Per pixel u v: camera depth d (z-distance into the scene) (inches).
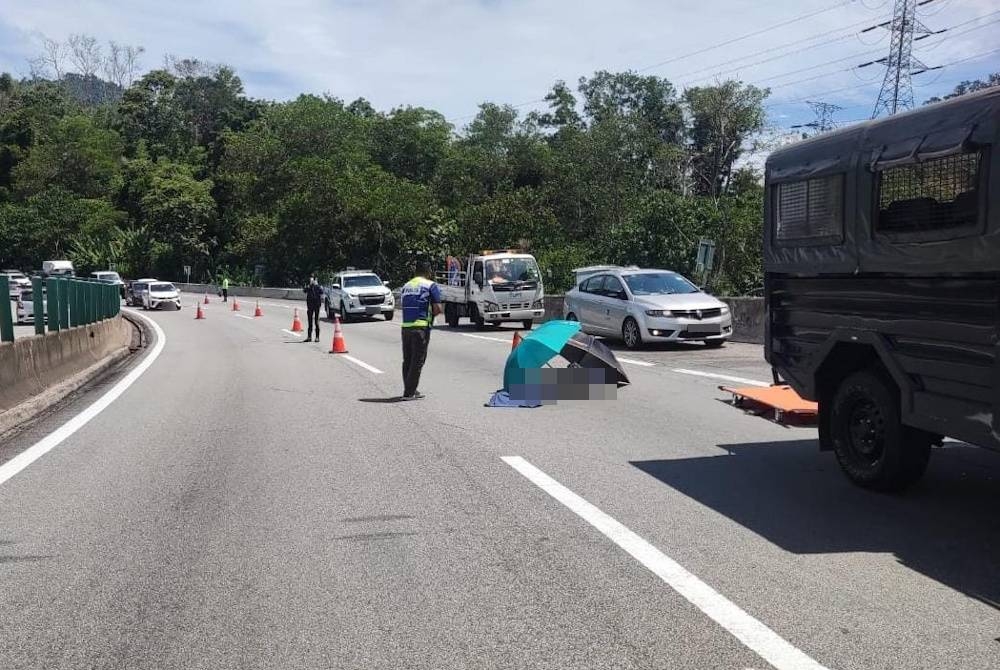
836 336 262.4
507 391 446.9
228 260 3284.9
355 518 238.7
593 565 197.5
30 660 152.5
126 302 2357.3
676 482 275.0
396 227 2500.0
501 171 2871.6
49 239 3607.3
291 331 1096.2
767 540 214.5
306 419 409.1
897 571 191.0
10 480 290.5
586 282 791.1
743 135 2687.0
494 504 250.8
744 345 737.0
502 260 1011.3
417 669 146.6
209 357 762.2
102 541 221.0
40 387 488.1
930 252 217.2
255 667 148.6
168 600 180.1
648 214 1552.7
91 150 4133.9
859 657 148.1
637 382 509.7
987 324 199.6
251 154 3476.9
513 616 168.7
